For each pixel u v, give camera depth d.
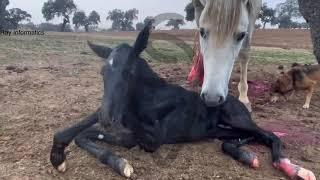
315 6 2.08
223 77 1.15
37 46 3.81
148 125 1.22
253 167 1.18
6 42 4.04
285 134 1.45
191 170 1.15
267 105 1.84
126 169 1.08
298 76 1.85
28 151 1.22
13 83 1.98
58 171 1.10
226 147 1.25
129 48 1.14
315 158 1.28
